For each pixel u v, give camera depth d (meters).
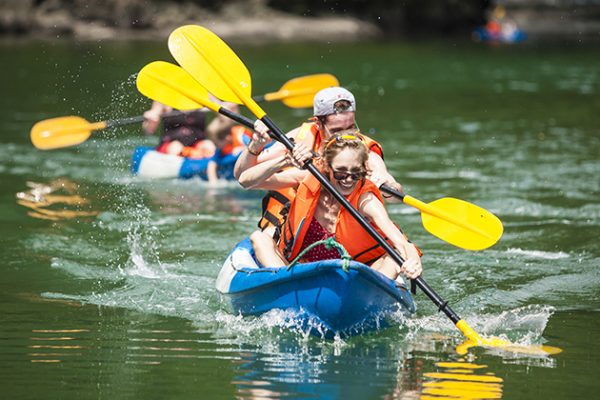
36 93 52.50
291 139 18.62
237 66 20.25
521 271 21.20
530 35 107.31
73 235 23.95
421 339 16.33
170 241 23.69
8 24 83.31
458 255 22.62
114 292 19.22
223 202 28.89
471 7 108.69
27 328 16.61
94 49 71.69
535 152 37.06
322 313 16.19
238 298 17.69
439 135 41.47
